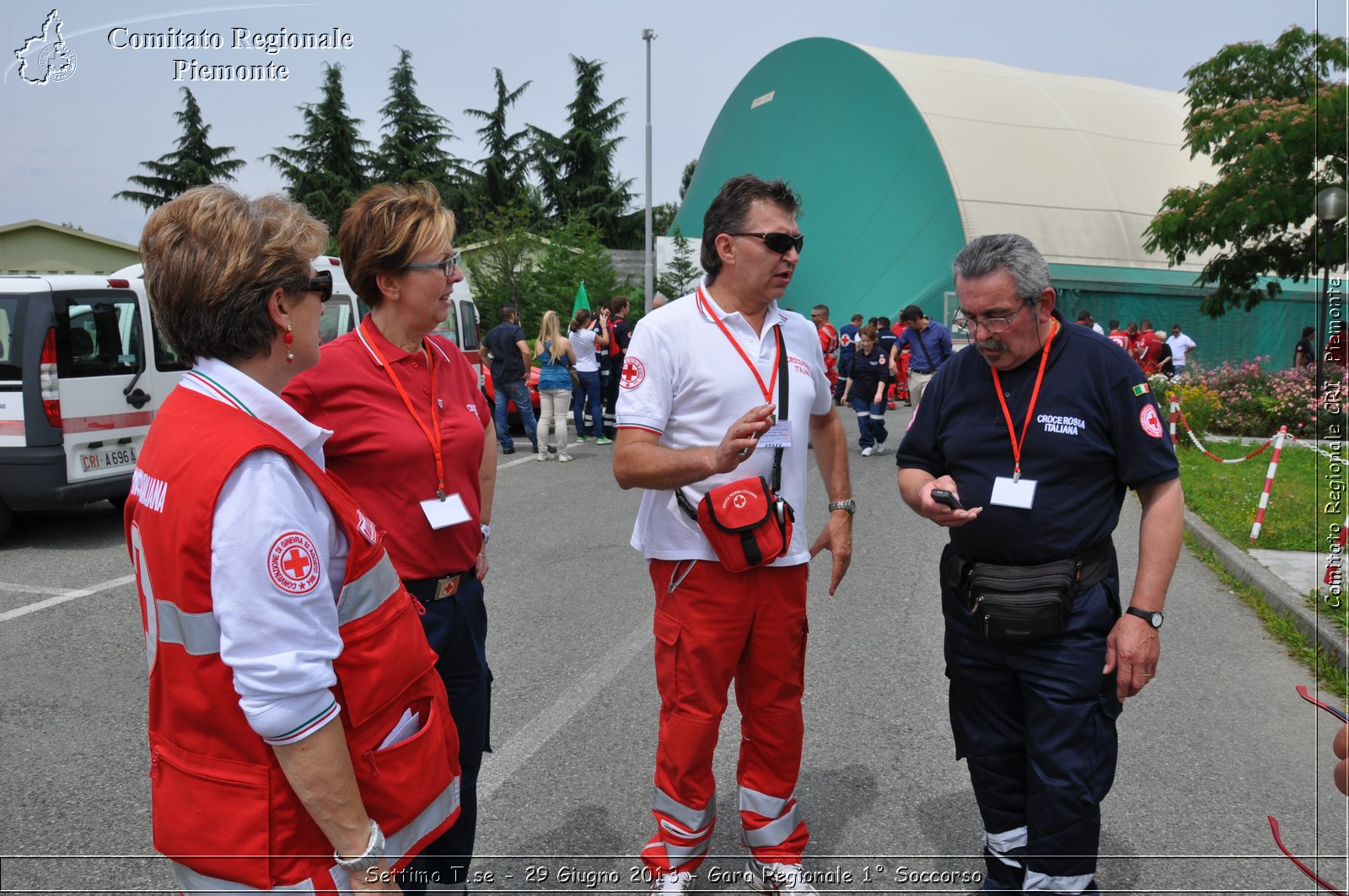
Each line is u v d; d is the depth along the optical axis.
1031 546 2.38
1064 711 2.35
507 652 4.87
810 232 37.69
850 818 3.22
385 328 2.31
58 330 7.25
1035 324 2.36
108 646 5.09
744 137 44.06
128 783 3.51
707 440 2.65
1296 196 14.60
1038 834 2.38
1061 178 33.06
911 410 18.67
